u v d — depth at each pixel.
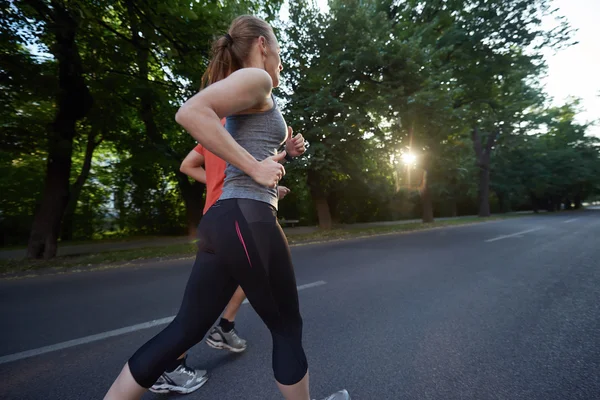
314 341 2.74
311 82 11.40
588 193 48.81
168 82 8.73
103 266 6.63
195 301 1.11
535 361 2.36
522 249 8.06
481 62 17.30
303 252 8.16
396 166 16.33
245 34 1.17
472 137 24.86
